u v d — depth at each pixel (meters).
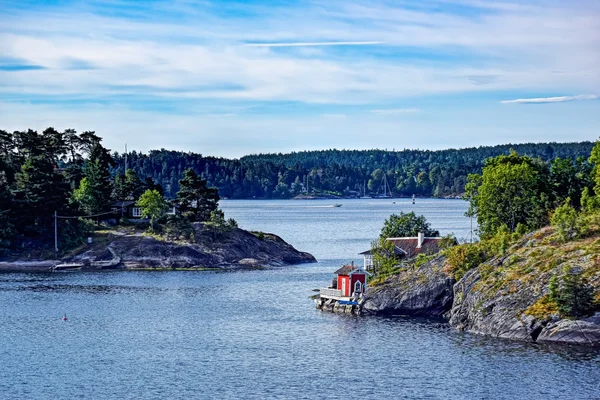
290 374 111.69
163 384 107.38
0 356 121.75
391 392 103.06
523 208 185.62
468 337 131.62
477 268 147.75
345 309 158.12
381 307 154.38
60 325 144.75
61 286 193.38
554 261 137.25
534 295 132.25
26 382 108.25
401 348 124.94
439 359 117.62
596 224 148.38
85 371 113.56
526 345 124.31
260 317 152.50
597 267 132.25
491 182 188.62
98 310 159.75
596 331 123.06
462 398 100.31
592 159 194.88
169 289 189.62
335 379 109.00
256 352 124.06
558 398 99.56
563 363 113.50
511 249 150.25
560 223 147.50
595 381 105.50
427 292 152.12
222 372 112.94
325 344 128.88
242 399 101.06
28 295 178.25
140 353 123.88
